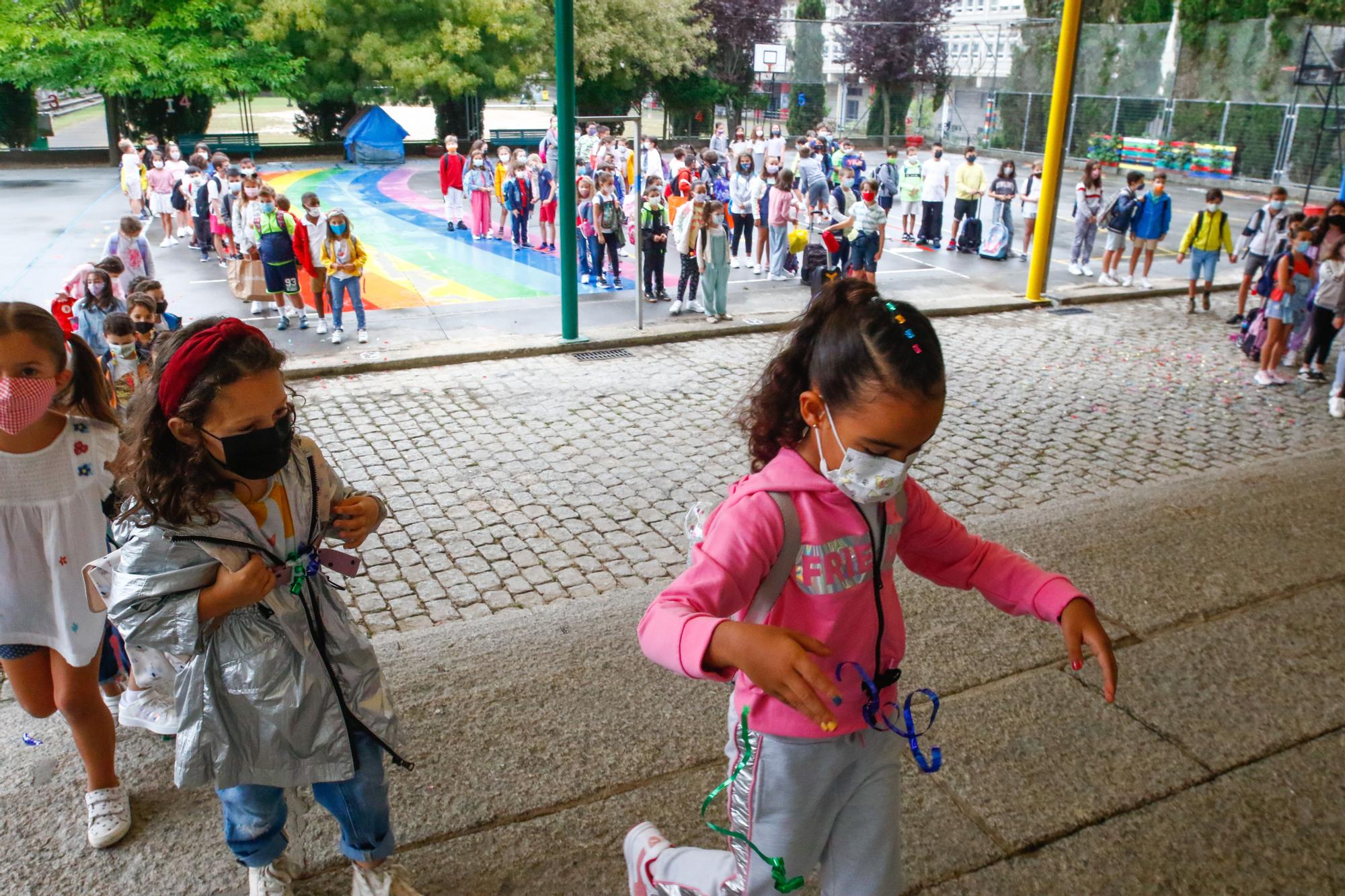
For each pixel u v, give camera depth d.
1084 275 15.55
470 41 32.66
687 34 37.72
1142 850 2.66
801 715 1.77
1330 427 8.59
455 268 15.84
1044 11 36.78
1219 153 29.47
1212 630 3.79
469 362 10.58
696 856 2.06
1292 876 2.58
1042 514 5.11
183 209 17.17
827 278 13.64
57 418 2.55
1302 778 2.96
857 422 1.59
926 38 39.28
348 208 22.47
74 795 2.79
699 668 1.46
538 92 40.75
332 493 2.18
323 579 2.21
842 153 23.39
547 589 5.53
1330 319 9.58
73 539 2.52
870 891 1.85
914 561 2.00
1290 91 28.81
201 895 2.44
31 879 2.47
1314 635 3.76
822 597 1.72
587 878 2.52
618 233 14.24
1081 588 4.10
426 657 3.62
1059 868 2.59
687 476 7.30
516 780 2.87
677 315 12.66
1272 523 4.89
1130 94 33.66
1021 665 3.51
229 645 2.04
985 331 12.15
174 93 30.20
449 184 19.38
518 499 6.81
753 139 28.58
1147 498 5.34
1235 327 12.40
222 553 1.93
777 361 1.76
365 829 2.29
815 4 45.69
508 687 3.37
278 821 2.27
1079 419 8.69
